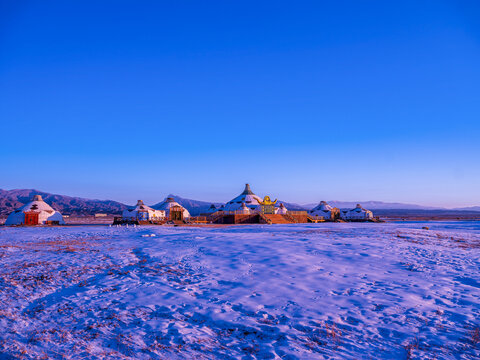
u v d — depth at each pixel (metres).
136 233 33.50
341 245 21.44
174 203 76.94
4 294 11.36
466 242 26.67
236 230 37.81
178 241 24.23
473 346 7.64
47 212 68.31
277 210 83.69
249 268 14.91
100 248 21.48
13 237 31.59
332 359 7.07
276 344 7.81
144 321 9.07
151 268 15.17
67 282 12.96
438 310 9.89
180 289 11.98
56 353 7.23
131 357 7.09
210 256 17.78
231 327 8.77
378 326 8.83
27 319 9.27
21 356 7.00
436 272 14.76
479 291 11.93
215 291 11.72
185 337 8.09
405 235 29.39
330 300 10.76
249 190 87.31
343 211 98.75
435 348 7.55
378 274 14.23
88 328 8.64
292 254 17.86
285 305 10.30
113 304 10.43
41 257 17.86
